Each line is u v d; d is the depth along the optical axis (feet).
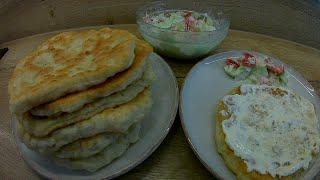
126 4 1.61
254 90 1.14
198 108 1.14
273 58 1.35
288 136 0.98
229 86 1.24
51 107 0.86
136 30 1.54
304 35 1.60
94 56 0.99
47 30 1.64
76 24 1.65
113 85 0.91
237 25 1.63
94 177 0.91
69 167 0.93
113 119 0.90
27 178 0.97
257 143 0.96
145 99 1.00
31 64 1.03
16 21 1.59
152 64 1.26
